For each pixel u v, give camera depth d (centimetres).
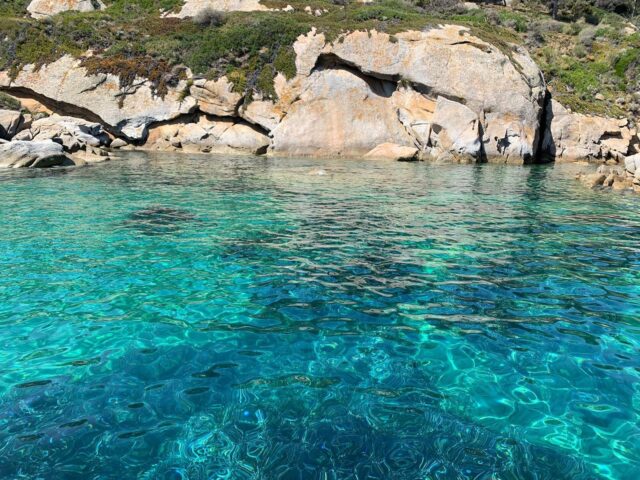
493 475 312
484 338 509
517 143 2444
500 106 2475
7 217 1008
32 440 337
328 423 363
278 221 1024
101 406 379
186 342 491
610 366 454
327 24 2725
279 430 354
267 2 3388
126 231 919
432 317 559
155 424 358
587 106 2992
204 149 2658
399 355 471
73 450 328
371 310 576
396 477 307
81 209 1099
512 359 466
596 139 2748
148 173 1725
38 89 2731
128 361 451
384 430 356
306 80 2617
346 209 1164
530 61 2694
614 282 680
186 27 3014
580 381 428
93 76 2684
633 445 345
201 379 422
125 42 2908
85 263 729
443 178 1780
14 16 3525
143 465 315
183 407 379
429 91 2541
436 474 311
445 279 685
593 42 4128
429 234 934
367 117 2577
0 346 475
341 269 721
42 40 2873
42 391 399
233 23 2955
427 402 393
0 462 314
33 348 473
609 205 1263
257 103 2636
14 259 741
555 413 381
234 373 433
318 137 2553
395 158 2434
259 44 2720
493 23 3938
